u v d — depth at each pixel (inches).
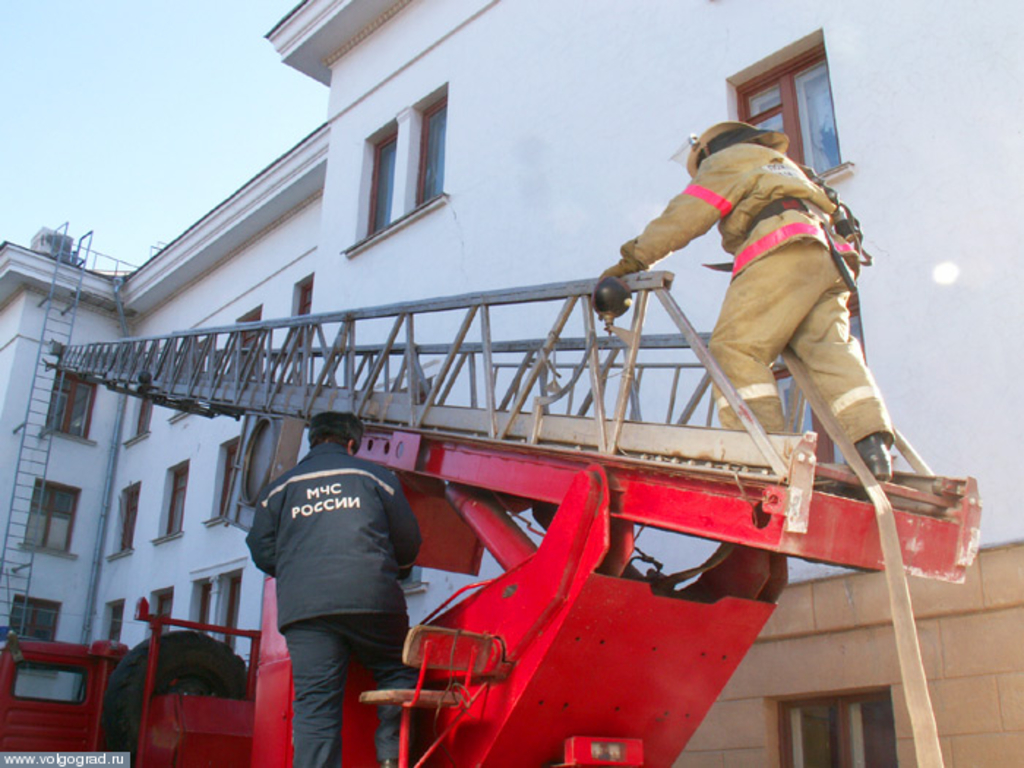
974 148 257.0
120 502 748.0
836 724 245.4
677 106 341.7
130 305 788.0
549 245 370.9
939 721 219.8
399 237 451.8
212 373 336.2
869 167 276.4
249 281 654.5
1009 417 230.4
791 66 319.3
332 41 538.3
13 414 736.3
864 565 122.3
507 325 372.5
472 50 448.1
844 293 147.6
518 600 138.0
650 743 144.2
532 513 193.3
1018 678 210.2
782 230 140.2
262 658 174.6
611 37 376.8
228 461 636.1
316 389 261.4
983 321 241.8
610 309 142.0
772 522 120.3
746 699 256.1
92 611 725.3
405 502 152.5
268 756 163.0
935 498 131.2
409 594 386.6
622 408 146.8
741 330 138.2
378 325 443.8
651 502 137.4
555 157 382.3
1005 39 259.6
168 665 258.2
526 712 131.4
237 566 574.6
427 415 207.0
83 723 273.4
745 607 141.3
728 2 336.2
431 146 473.7
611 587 130.0
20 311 764.0
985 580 220.5
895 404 251.0
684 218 143.3
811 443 118.6
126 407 788.0
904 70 277.7
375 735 138.6
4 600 685.3
